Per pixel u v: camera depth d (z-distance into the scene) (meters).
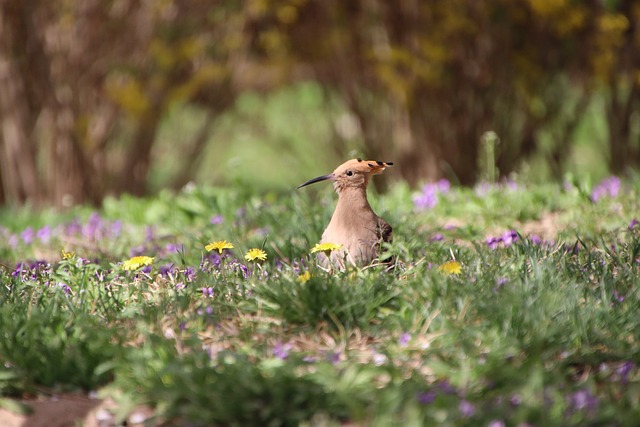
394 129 22.00
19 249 12.34
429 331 6.98
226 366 6.22
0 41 20.61
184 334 7.04
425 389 5.95
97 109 21.22
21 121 20.95
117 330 7.02
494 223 11.97
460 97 21.47
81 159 21.17
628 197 12.45
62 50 20.83
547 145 23.50
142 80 21.11
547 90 21.77
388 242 8.59
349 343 6.96
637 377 6.23
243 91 23.73
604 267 8.19
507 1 20.70
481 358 6.39
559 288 7.30
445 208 12.91
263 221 11.95
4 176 21.28
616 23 20.69
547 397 5.71
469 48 21.30
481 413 5.54
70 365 6.62
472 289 7.38
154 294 8.02
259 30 21.03
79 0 20.58
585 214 11.70
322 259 8.45
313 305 7.27
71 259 8.48
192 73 21.45
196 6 20.95
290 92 28.28
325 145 24.33
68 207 19.92
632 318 6.99
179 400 6.03
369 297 7.38
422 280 7.55
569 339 6.65
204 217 13.50
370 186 20.27
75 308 7.46
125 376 6.30
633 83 21.23
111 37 20.92
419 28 20.86
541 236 10.66
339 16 21.11
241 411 5.80
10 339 6.89
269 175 31.02
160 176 25.17
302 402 5.88
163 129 23.86
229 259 9.05
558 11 20.20
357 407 5.68
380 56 20.86
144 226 13.45
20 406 6.22
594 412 5.58
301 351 6.78
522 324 6.74
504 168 21.81
